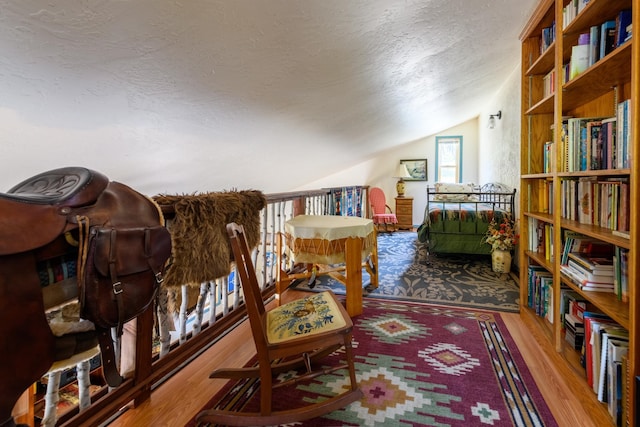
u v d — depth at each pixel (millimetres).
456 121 6301
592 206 1655
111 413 1339
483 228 3863
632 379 1115
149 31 1059
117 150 1753
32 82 1055
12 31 854
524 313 2338
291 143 3059
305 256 2463
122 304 954
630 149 1143
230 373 1620
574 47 1630
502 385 1586
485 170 5793
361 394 1460
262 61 1518
